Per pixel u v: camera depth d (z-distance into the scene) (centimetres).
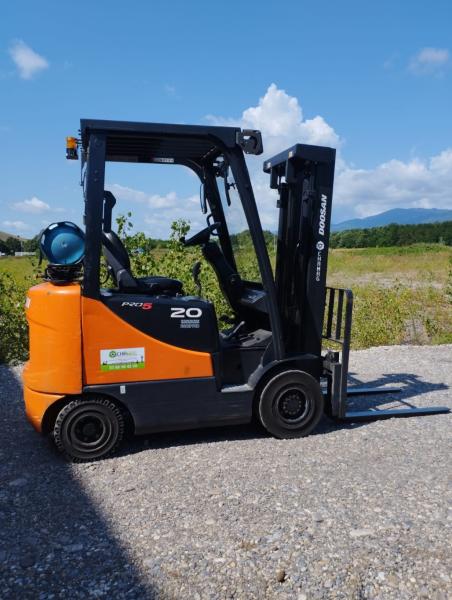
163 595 272
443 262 3123
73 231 429
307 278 491
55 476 410
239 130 431
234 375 479
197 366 449
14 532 332
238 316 523
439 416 551
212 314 453
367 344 952
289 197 495
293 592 272
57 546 316
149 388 438
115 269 446
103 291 450
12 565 298
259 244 454
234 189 461
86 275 418
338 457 441
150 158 512
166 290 469
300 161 486
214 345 454
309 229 488
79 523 342
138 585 280
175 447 463
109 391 429
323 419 537
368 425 520
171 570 291
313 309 494
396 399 618
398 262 3256
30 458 444
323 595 270
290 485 389
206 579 283
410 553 302
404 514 346
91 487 391
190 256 863
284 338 509
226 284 507
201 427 460
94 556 306
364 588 274
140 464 429
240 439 481
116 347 429
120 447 462
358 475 406
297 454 446
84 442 433
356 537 319
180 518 345
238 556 302
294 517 344
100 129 409
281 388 473
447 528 329
